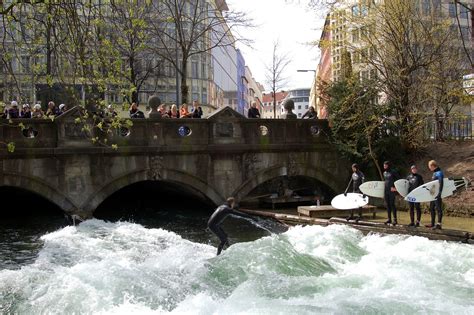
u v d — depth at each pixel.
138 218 21.09
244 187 20.81
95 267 11.16
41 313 8.75
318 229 15.98
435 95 22.69
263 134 21.56
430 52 23.11
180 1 30.06
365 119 21.12
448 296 9.67
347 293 9.67
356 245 14.35
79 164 18.08
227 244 13.47
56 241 14.84
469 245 13.79
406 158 22.22
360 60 22.73
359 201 16.75
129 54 25.55
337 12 22.97
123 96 11.58
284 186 24.41
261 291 9.95
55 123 17.61
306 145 21.64
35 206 22.47
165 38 34.81
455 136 24.05
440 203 14.84
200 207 23.75
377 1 23.59
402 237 14.83
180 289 10.20
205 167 20.11
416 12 23.72
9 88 12.37
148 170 19.09
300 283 10.42
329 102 22.48
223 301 9.46
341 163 22.47
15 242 15.31
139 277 10.70
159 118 19.20
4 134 17.00
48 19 10.50
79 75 10.99
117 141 18.52
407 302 9.03
